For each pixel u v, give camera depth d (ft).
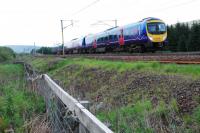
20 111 31.65
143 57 71.87
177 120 27.30
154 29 98.94
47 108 29.91
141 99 35.65
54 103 23.97
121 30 116.98
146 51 104.47
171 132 25.09
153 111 30.01
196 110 27.37
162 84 36.52
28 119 28.91
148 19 100.01
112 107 35.76
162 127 26.40
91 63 77.05
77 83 64.59
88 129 11.74
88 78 63.93
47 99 30.07
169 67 43.50
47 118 27.73
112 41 127.24
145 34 98.73
